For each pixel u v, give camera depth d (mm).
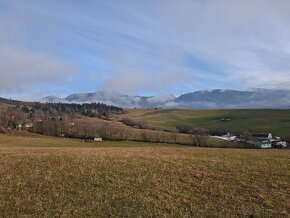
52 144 119562
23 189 31125
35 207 27469
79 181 33188
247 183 32938
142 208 27594
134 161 40188
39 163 38750
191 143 148000
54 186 31906
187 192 31000
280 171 36250
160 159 41375
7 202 28250
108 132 173500
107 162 39469
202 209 27547
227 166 38438
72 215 26297
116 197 29625
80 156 42344
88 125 193125
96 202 28578
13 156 42031
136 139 156625
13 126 189125
